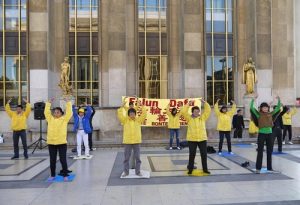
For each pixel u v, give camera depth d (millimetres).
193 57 25281
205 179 10906
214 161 14320
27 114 15609
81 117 15555
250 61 24672
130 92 26141
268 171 11906
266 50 25656
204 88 26484
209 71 26734
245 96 24672
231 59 27062
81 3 26078
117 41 24641
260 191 9367
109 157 15820
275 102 26938
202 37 26672
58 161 14688
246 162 13109
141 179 11008
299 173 11797
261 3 25609
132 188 9836
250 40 26344
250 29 26328
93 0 26156
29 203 8445
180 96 26438
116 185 10234
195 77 25250
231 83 27000
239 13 27156
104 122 22828
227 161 14328
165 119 22453
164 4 26719
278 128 16516
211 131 23375
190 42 25281
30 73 23562
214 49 26844
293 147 19219
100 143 19609
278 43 27328
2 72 24516
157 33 26562
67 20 25984
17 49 24547
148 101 22359
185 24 25281
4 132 23234
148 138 22391
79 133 15539
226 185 10078
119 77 24672
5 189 9883
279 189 9578
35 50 23594
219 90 26812
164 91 26562
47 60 23656
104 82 25750
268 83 25578
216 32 26922
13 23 24625
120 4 24672
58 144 11195
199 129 11578
